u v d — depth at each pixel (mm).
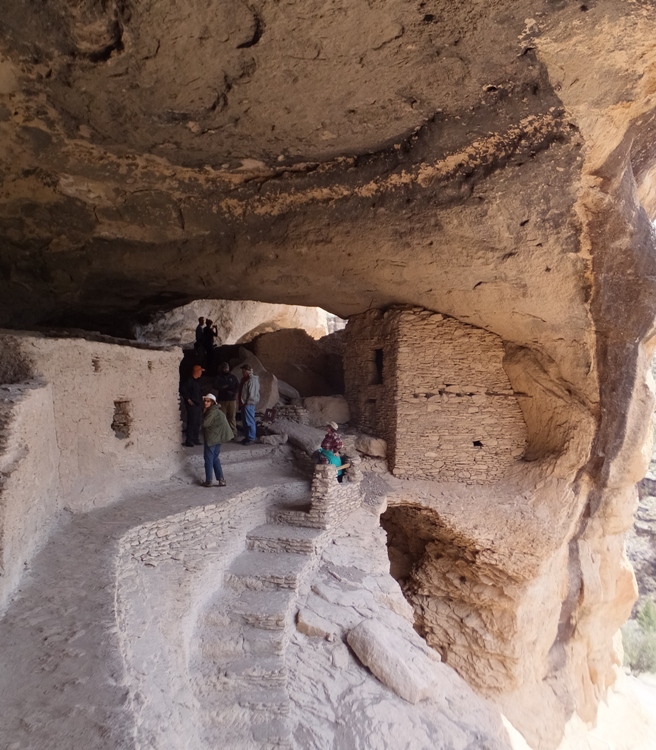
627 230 6609
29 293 9047
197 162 6398
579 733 9234
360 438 9867
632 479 8789
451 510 8734
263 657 5379
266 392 11883
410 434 9312
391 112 5578
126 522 5824
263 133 5832
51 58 4672
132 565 5254
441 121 5715
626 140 5711
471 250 7188
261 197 7082
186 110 5352
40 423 5109
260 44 4527
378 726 5285
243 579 6285
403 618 6703
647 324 7695
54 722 2906
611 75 4922
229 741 4535
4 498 4059
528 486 8930
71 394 5992
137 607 4727
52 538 5285
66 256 8328
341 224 7277
